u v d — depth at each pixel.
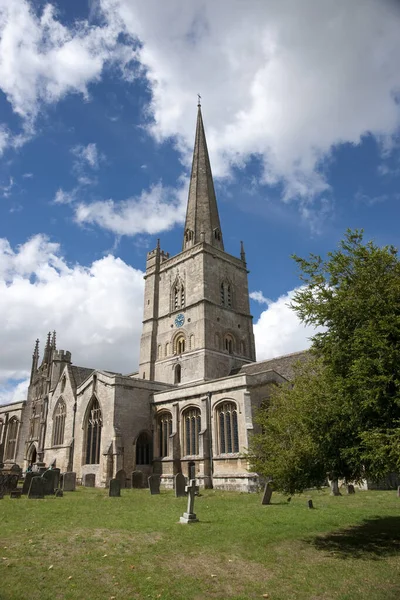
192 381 45.75
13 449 60.69
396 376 11.23
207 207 57.84
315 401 13.09
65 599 8.12
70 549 11.70
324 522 15.62
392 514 17.28
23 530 14.24
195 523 15.68
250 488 29.97
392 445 9.95
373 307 12.08
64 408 48.69
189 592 8.53
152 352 52.44
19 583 8.89
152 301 54.94
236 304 53.16
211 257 51.66
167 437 39.62
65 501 23.09
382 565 10.15
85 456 42.19
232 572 9.80
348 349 12.37
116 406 39.16
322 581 9.16
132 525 15.30
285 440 14.23
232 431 33.62
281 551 11.59
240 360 50.00
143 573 9.67
